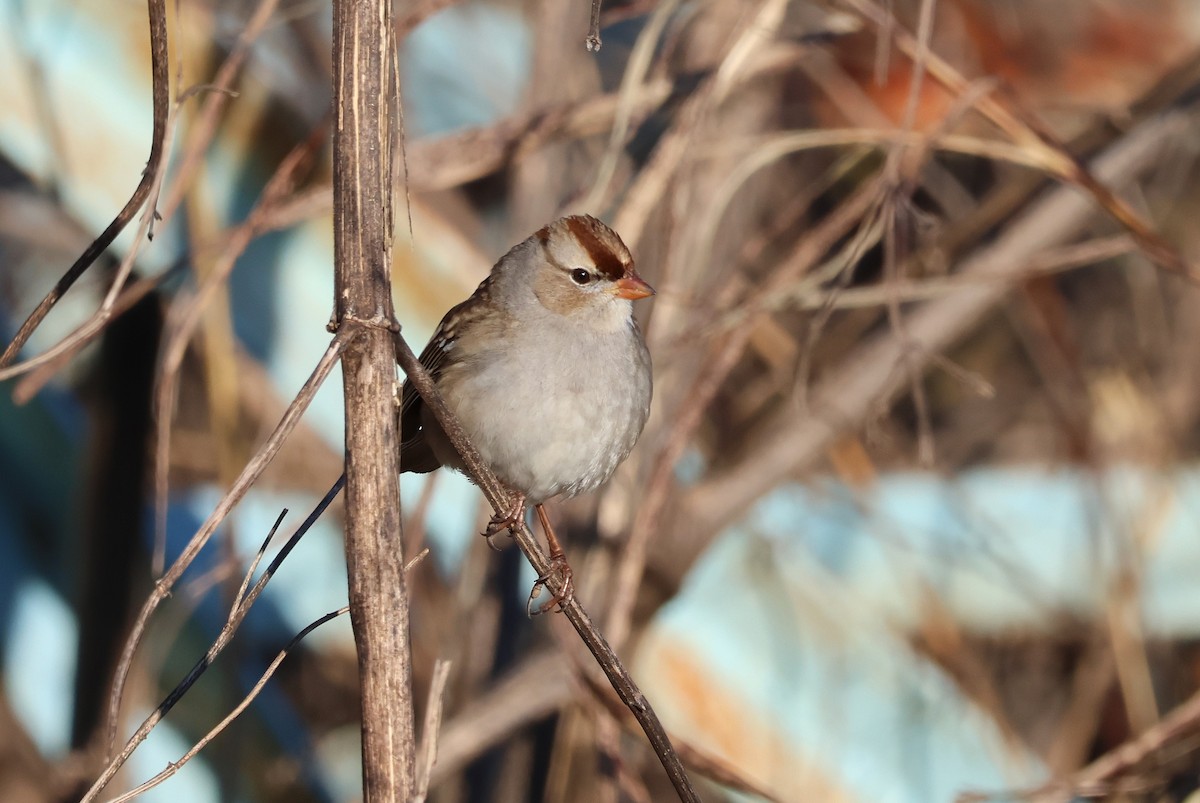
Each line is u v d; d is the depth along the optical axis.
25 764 9.45
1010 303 12.41
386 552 4.75
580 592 9.15
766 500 10.66
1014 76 11.71
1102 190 8.25
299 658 11.02
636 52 8.22
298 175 8.18
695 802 5.63
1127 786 8.08
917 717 10.41
